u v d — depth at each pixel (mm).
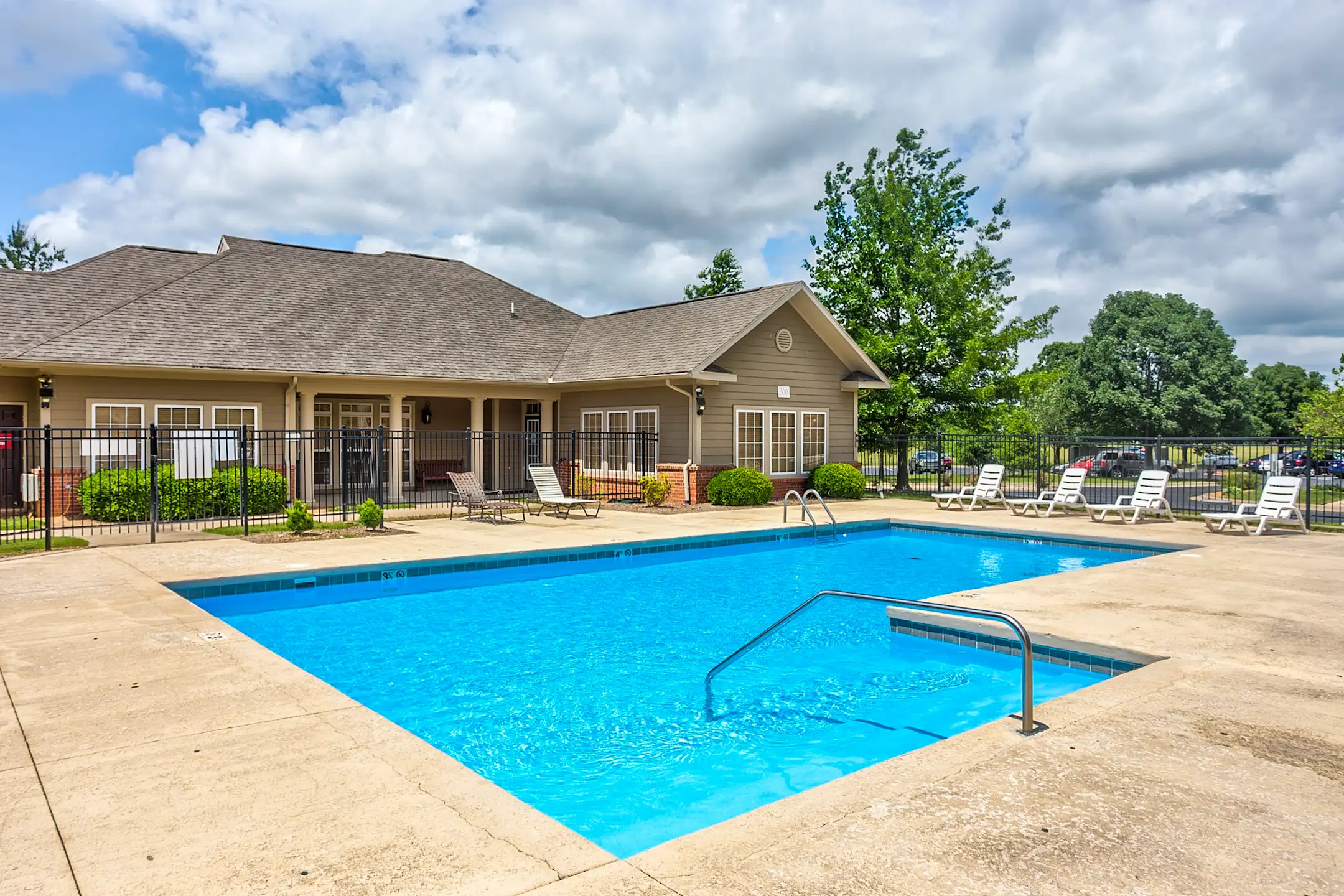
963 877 2688
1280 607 7395
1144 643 6086
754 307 19422
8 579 8828
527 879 2660
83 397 15305
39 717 4359
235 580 9078
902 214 23359
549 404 22328
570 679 6461
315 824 3076
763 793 4363
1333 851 2891
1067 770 3672
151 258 19656
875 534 15805
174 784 3471
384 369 18406
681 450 18781
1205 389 51438
